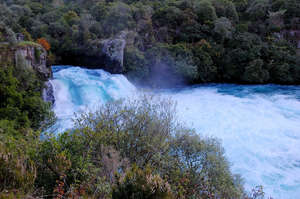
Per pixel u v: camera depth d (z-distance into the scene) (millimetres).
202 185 6391
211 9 32438
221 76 28641
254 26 33156
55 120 12109
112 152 5832
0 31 14398
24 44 14383
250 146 12273
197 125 14852
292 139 12883
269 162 10883
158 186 3883
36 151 5316
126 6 30125
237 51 27312
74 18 33062
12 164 4383
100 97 17812
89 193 4770
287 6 32094
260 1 34406
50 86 15633
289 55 26453
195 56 27344
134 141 7074
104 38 27797
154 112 8672
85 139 6074
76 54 27828
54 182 4934
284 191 8891
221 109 17891
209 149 7883
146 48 28750
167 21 32125
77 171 5055
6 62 12570
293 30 31531
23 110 11156
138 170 4152
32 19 34094
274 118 15961
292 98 20484
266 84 26281
